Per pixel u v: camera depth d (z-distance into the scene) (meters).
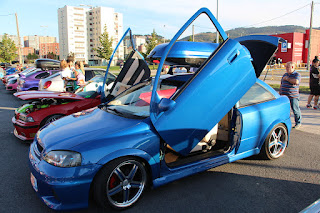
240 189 3.21
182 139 2.98
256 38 3.75
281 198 3.02
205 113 3.03
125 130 2.80
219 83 3.00
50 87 8.76
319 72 7.76
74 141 2.64
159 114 2.83
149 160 2.81
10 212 2.71
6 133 5.57
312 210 1.43
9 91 14.23
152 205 2.85
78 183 2.47
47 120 4.82
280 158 4.22
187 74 4.05
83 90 6.27
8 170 3.75
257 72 3.94
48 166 2.53
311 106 8.25
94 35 128.12
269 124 3.92
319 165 3.94
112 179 2.68
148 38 47.12
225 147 3.72
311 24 27.69
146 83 3.94
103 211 2.72
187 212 2.73
